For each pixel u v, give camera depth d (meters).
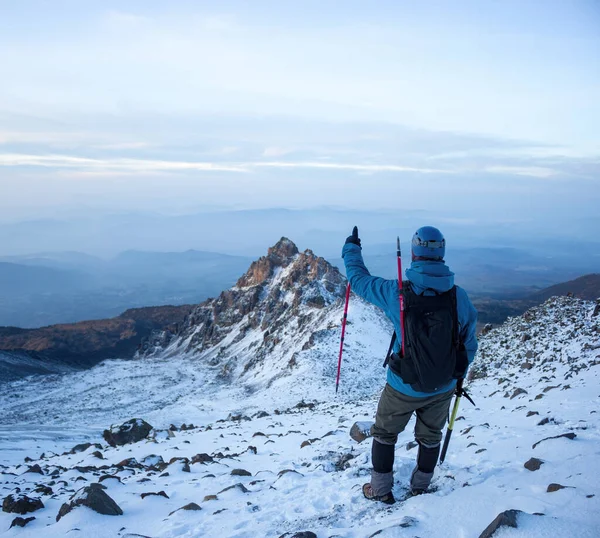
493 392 14.70
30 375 105.50
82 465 13.03
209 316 139.50
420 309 4.02
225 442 14.51
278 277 132.38
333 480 6.22
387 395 4.48
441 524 3.62
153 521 5.86
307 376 54.78
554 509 3.41
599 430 6.02
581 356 15.20
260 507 5.61
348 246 4.89
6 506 6.89
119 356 158.75
